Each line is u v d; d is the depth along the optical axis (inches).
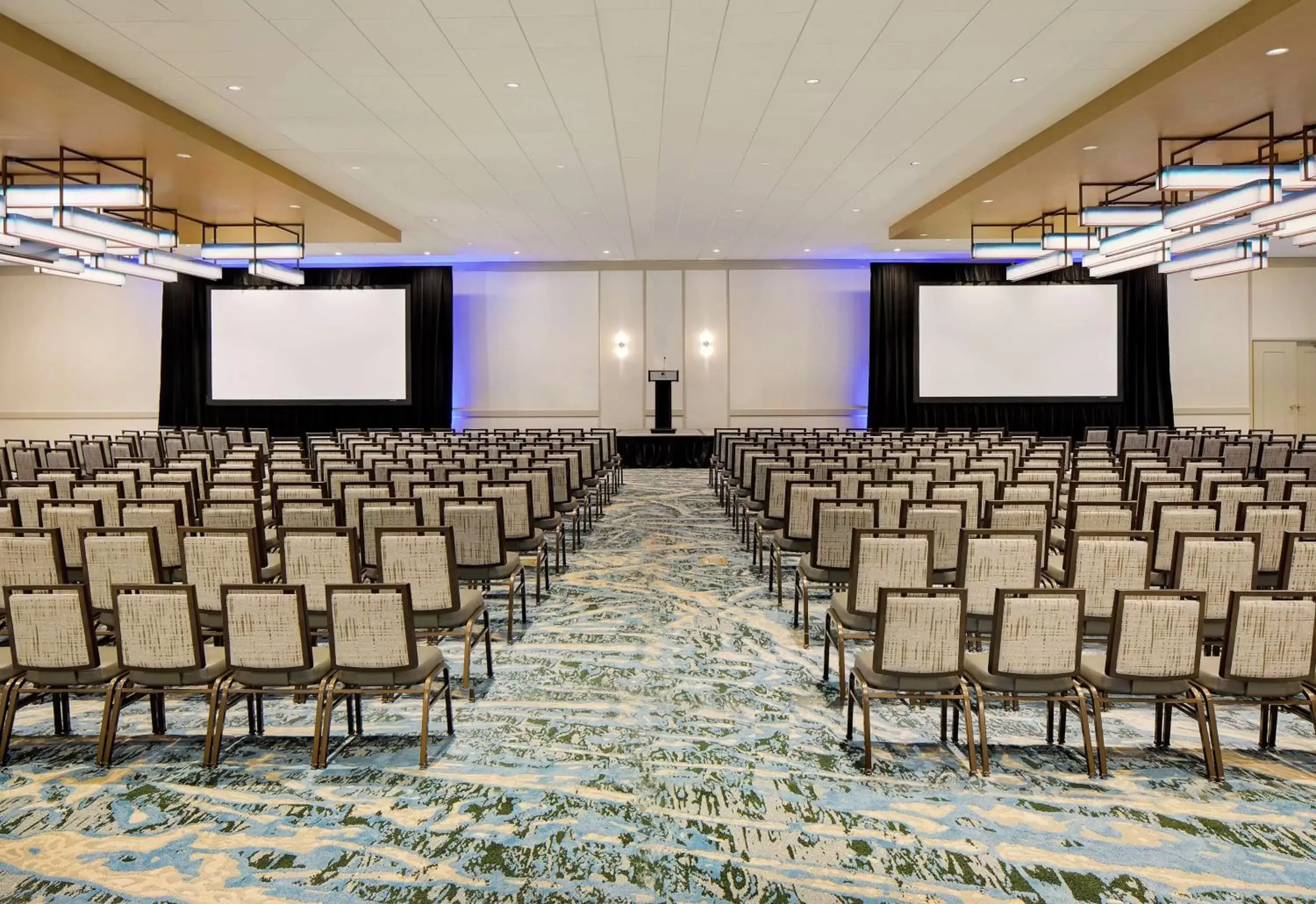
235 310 687.7
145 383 716.0
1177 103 275.9
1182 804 132.2
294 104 295.3
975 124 325.1
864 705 144.3
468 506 225.8
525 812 129.5
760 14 225.3
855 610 173.0
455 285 714.2
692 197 455.5
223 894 108.3
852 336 712.4
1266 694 141.8
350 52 247.6
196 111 302.0
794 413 714.2
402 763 147.2
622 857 117.1
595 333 710.5
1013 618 140.6
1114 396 684.1
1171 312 701.3
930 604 141.1
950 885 110.3
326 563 178.4
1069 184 394.3
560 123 319.3
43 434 717.9
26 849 119.6
